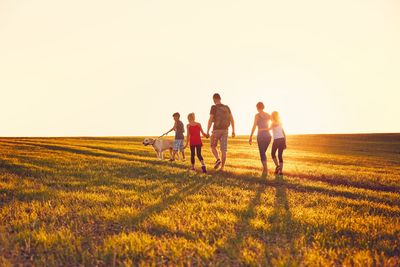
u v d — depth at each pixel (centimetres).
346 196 1214
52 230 693
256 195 1098
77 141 4394
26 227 713
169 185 1219
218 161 1619
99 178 1348
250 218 809
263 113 1557
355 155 3981
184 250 609
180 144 2055
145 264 552
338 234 717
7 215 805
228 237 671
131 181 1283
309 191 1259
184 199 991
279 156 1576
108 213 820
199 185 1235
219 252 615
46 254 592
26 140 4228
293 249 619
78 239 646
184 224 763
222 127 1578
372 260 572
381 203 1107
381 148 5438
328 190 1295
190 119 1569
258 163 2345
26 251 603
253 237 686
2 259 551
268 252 596
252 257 582
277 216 827
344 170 2106
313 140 6944
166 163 1945
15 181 1233
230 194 1084
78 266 552
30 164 1681
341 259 591
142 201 953
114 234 681
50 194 1026
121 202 940
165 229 722
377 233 721
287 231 725
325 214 857
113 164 1794
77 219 782
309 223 777
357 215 877
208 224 742
